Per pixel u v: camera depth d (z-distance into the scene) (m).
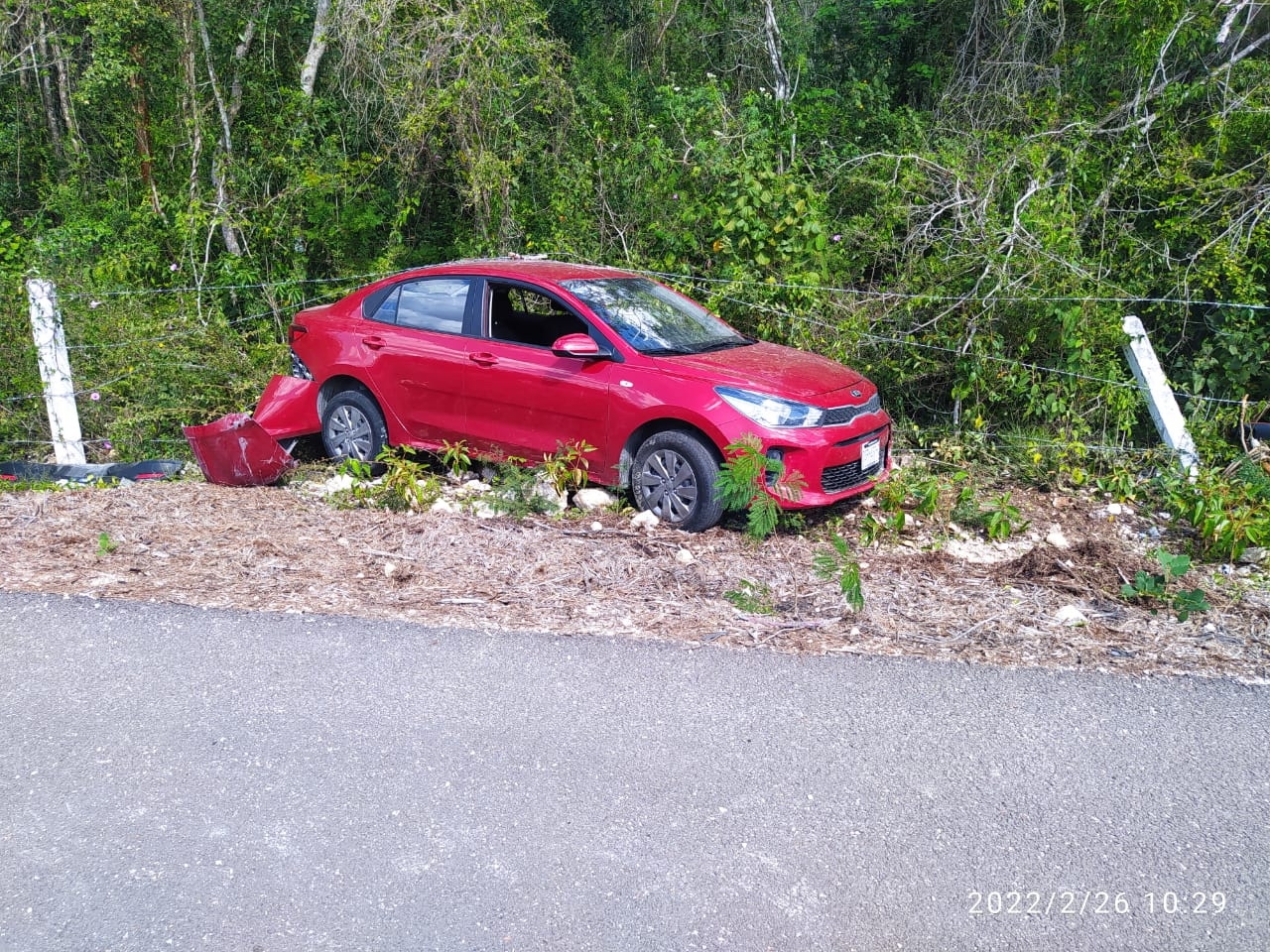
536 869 3.40
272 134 13.42
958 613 5.50
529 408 7.12
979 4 14.45
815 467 6.45
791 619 5.36
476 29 11.42
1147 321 9.63
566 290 7.23
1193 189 9.59
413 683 4.57
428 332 7.59
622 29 18.11
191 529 6.43
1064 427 8.28
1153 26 10.94
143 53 13.79
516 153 11.84
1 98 16.61
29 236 15.13
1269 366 8.91
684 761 4.02
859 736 4.22
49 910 3.16
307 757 4.00
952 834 3.62
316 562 5.93
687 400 6.55
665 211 11.06
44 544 6.10
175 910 3.17
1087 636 5.23
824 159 11.55
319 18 13.46
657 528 6.62
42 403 8.66
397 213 13.29
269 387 8.27
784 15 16.47
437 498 7.05
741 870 3.41
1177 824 3.69
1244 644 5.18
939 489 7.34
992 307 8.34
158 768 3.91
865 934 3.14
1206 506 6.65
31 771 3.88
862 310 8.98
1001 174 9.55
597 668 4.74
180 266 11.96
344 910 3.19
